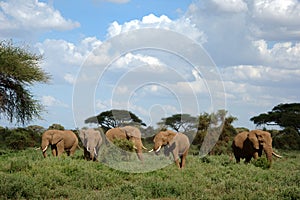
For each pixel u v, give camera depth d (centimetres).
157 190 1369
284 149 4609
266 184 1485
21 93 2539
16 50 2488
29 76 2461
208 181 1573
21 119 2600
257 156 2273
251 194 1274
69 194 1329
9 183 1305
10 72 2389
